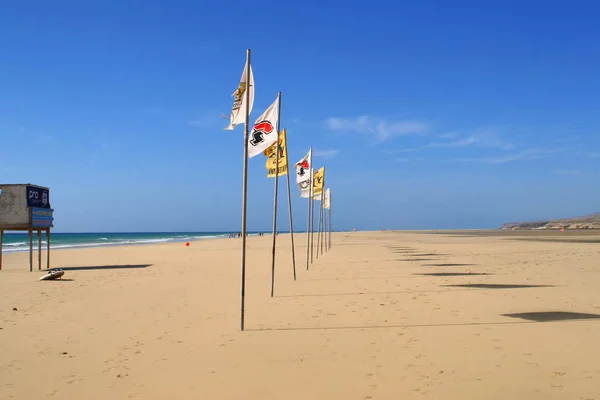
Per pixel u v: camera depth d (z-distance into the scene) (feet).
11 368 23.11
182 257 106.42
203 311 37.58
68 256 115.24
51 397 19.20
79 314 37.14
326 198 122.93
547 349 24.40
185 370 22.30
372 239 222.69
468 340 26.48
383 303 39.29
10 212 77.20
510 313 34.22
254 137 36.24
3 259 107.34
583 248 113.80
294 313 35.81
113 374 21.95
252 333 29.50
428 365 22.09
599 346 24.81
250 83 31.24
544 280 52.95
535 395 18.13
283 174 45.11
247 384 20.16
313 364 22.71
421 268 70.08
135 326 32.35
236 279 59.67
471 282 52.19
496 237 227.20
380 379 20.34
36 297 46.62
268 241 208.85
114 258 105.81
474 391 18.67
